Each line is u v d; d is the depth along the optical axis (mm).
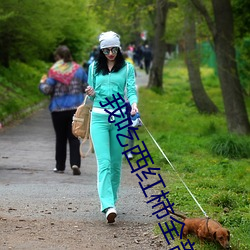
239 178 17500
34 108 38125
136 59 86688
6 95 35406
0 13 30672
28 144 24578
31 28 33938
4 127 29562
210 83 62250
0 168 18922
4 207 13250
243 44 33312
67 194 14867
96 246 10625
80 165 18281
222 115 39812
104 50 12094
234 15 29906
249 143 22547
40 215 12633
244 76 41344
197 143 24812
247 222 11930
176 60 95312
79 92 17719
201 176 17891
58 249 10383
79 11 42094
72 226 11844
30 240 10859
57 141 18156
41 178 17281
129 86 12234
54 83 17672
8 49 38938
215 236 10141
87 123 12828
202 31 36312
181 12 38438
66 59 17672
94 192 15188
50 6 33531
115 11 39469
